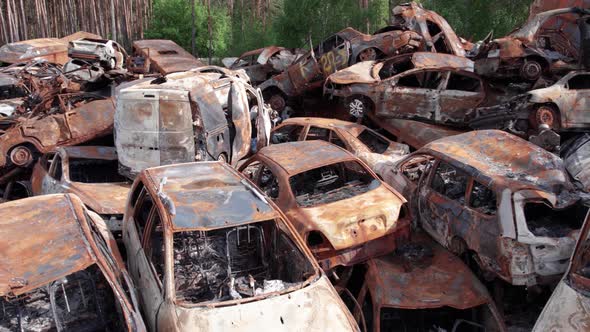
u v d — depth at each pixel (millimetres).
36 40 20656
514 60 11469
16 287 4277
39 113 10672
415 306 5668
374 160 9641
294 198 6984
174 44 21672
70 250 4715
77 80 13016
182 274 5875
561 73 11797
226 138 9398
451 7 22422
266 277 6012
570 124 9938
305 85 15359
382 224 6637
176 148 8617
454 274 6203
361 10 23375
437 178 7531
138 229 6230
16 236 4953
